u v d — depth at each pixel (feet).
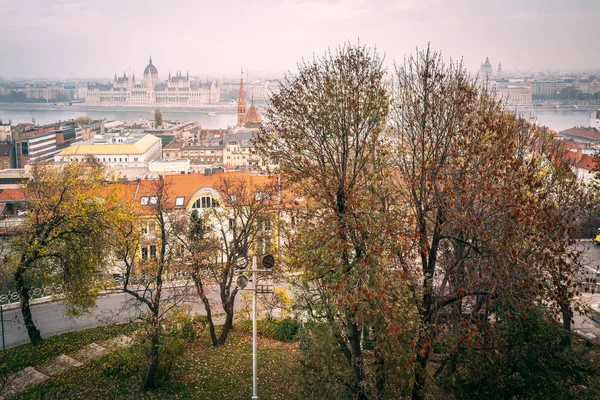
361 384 115.24
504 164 119.85
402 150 131.03
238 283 126.62
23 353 185.06
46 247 186.19
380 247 109.60
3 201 350.02
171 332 171.01
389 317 104.47
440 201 118.83
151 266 177.88
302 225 129.49
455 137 125.39
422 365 120.16
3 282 195.00
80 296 187.32
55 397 148.46
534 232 120.37
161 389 154.92
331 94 125.59
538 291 116.78
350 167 131.13
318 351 124.57
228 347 188.85
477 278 118.11
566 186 159.43
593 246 291.79
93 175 217.77
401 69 137.39
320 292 129.80
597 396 123.54
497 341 119.14
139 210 268.41
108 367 165.58
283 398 148.56
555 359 124.16
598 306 216.74
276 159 133.49
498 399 122.62
